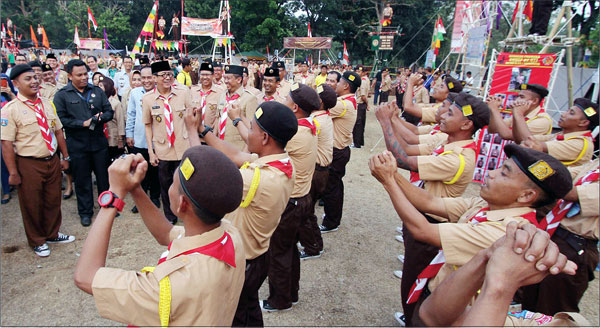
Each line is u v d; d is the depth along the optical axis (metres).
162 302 1.06
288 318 2.88
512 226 0.97
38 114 3.52
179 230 1.56
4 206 4.69
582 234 2.40
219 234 1.24
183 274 1.11
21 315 2.77
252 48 16.94
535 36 5.34
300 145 2.67
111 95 5.22
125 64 7.11
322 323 2.84
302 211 2.78
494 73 5.73
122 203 1.29
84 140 4.18
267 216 1.99
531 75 5.44
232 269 1.25
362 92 8.35
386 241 4.27
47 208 3.69
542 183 1.46
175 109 4.27
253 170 1.96
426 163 2.36
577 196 2.28
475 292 1.13
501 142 6.08
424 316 1.29
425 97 7.75
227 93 4.68
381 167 1.65
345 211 5.10
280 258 2.79
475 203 1.96
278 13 16.44
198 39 19.36
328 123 3.63
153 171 4.93
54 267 3.45
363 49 16.22
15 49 10.96
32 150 3.47
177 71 10.29
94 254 1.18
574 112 3.05
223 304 1.19
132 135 4.85
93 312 2.86
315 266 3.66
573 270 0.88
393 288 3.35
